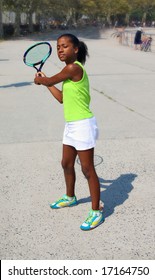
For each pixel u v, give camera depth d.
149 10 87.06
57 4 45.00
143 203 3.89
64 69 3.05
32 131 6.26
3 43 30.38
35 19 58.81
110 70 14.07
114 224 3.50
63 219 3.58
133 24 86.94
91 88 10.32
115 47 27.50
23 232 3.37
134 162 4.98
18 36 40.38
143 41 24.47
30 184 4.31
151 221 3.55
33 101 8.62
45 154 5.21
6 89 10.15
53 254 3.06
